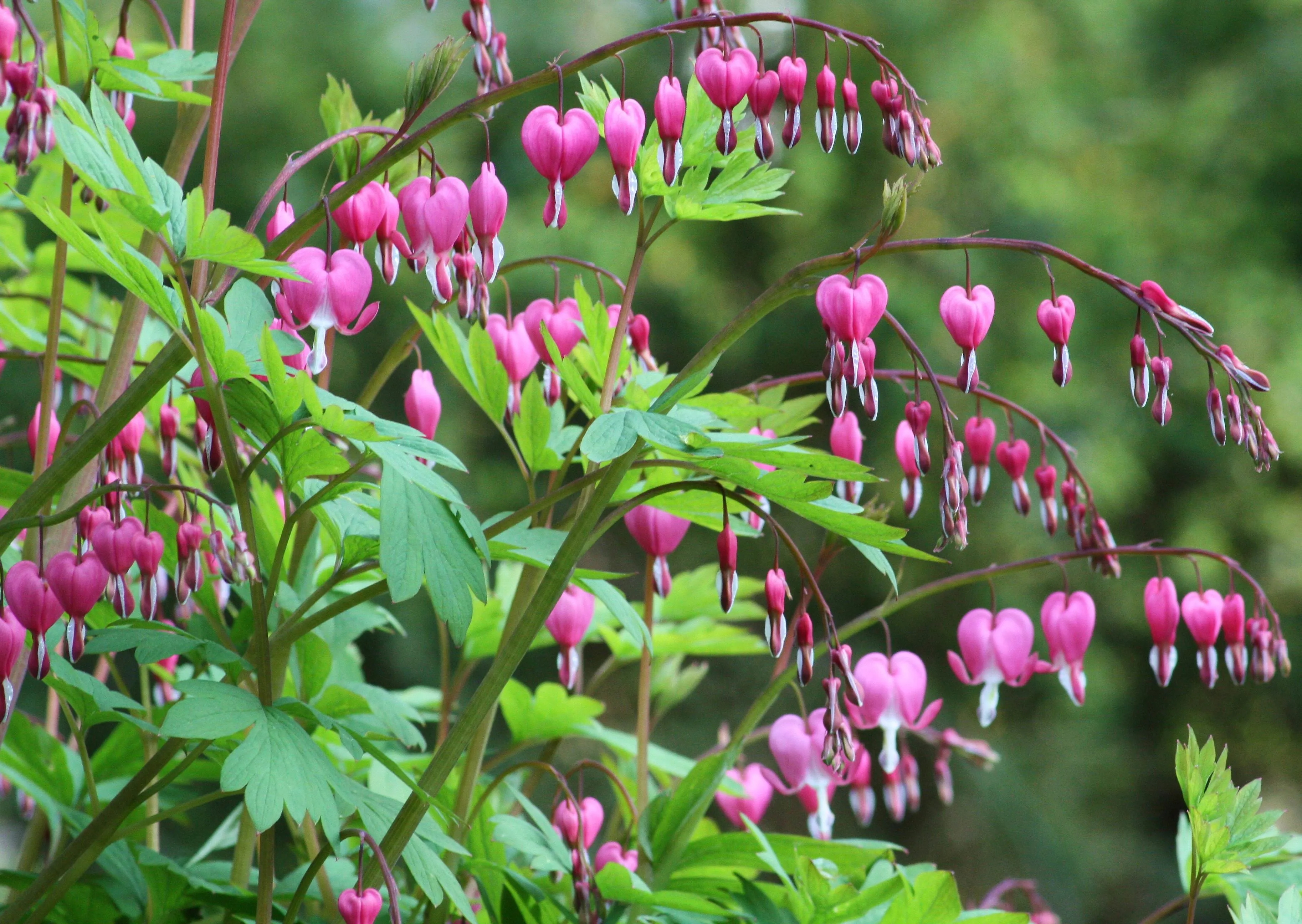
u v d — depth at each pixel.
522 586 2.81
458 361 2.83
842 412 2.72
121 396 2.73
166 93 2.81
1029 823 8.02
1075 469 2.83
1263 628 2.82
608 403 2.77
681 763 2.93
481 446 8.51
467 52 2.72
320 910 2.83
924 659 8.30
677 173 2.75
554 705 2.88
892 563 8.17
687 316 8.52
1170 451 8.47
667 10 8.83
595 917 2.76
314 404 2.68
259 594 2.70
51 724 2.93
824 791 2.83
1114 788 8.45
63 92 2.69
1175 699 8.75
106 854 2.78
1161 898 8.12
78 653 2.71
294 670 2.85
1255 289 8.62
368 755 2.83
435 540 2.70
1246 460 8.39
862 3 8.60
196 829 6.70
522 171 8.62
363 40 9.16
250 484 2.82
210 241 2.69
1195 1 9.60
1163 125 9.34
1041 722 8.49
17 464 5.80
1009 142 8.75
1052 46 9.40
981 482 2.84
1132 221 8.77
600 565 8.69
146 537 2.72
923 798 8.16
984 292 2.73
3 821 5.95
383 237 2.75
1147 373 2.72
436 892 2.71
